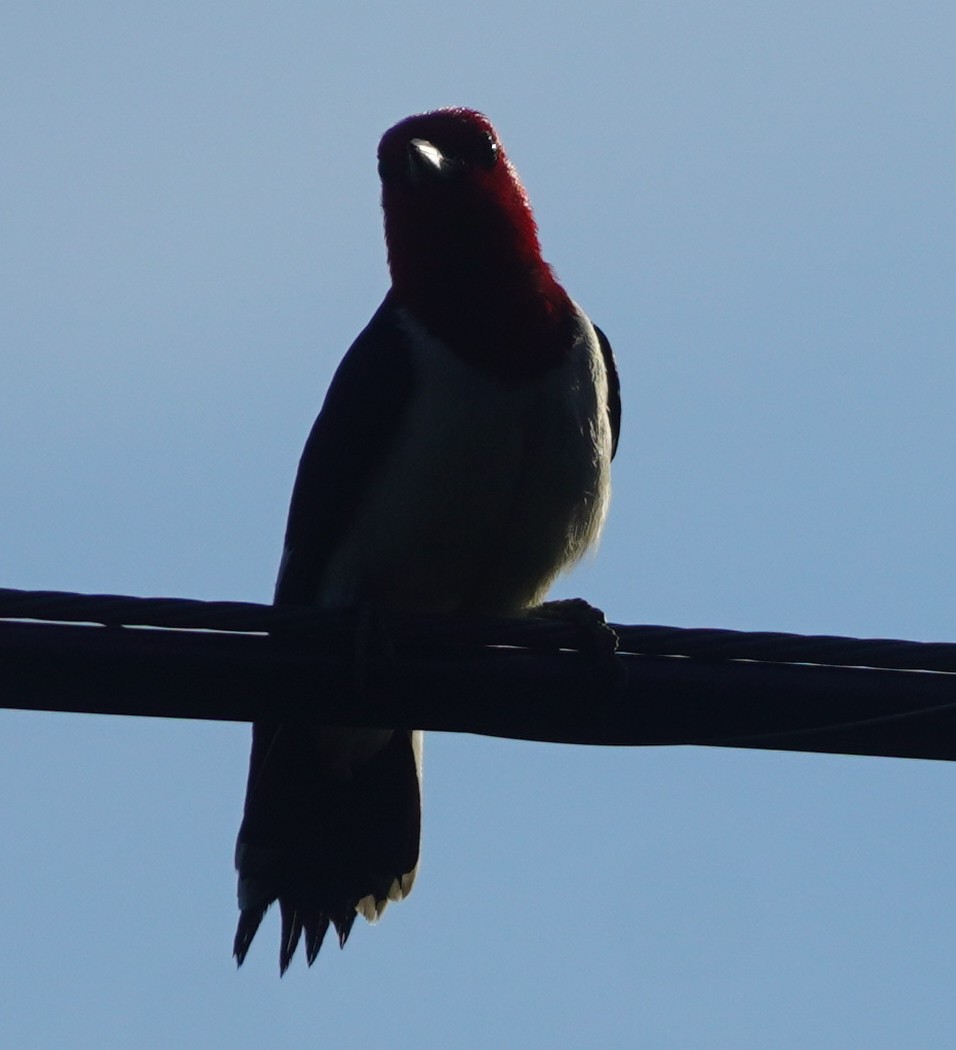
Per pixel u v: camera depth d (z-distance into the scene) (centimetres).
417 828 1080
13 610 845
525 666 909
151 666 877
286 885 1057
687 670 903
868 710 895
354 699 909
